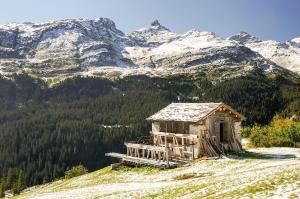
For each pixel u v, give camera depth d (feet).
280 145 265.34
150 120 230.48
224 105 207.62
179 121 207.92
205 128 203.72
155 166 193.36
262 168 137.28
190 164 184.55
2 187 472.85
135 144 222.28
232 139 211.20
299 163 138.10
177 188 118.83
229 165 164.14
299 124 302.04
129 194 121.29
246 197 86.63
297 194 81.35
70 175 346.13
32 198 148.97
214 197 93.25
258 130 301.63
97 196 127.34
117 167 212.64
